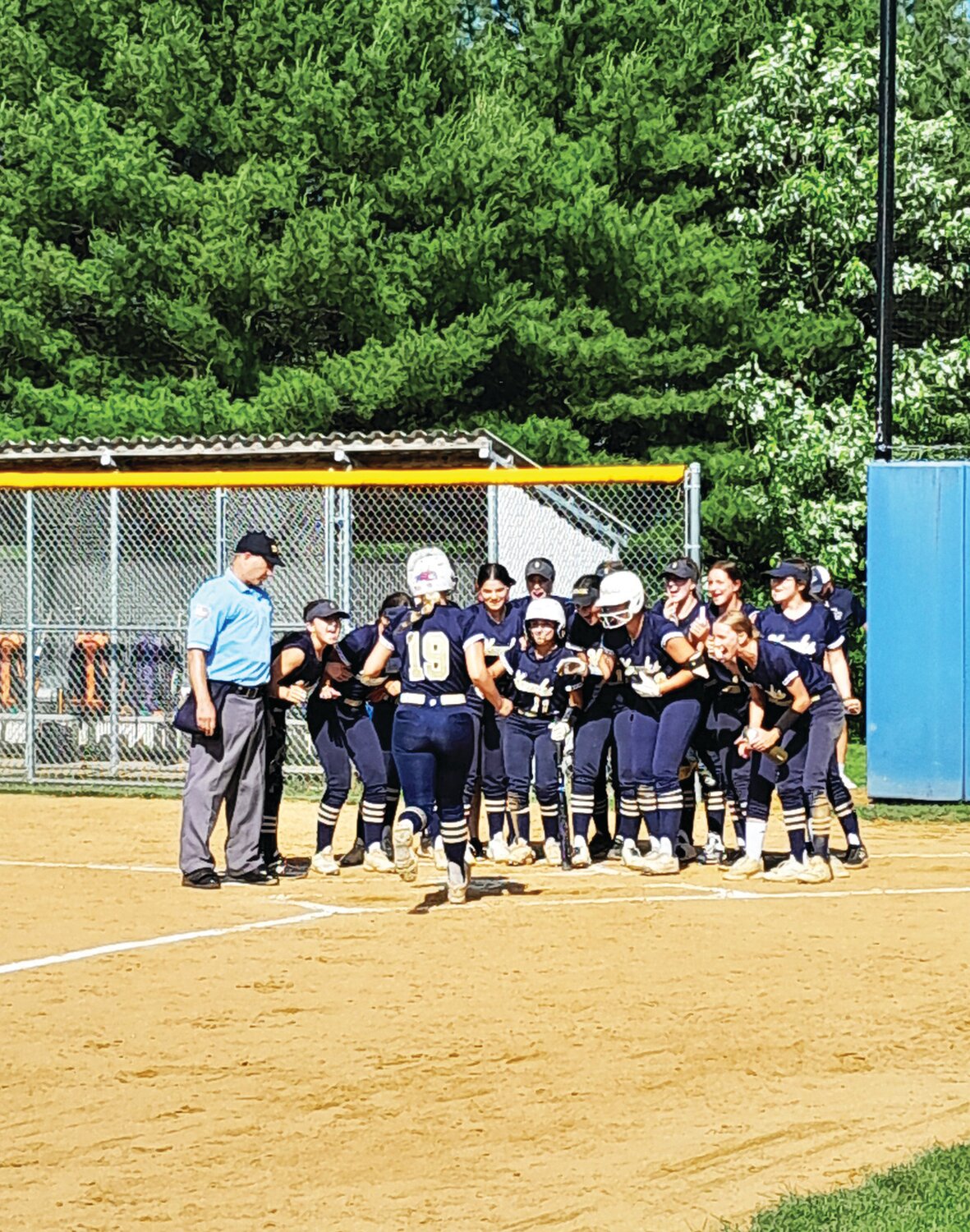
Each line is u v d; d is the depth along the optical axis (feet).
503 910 32.45
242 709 35.45
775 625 36.99
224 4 86.89
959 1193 17.01
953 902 33.19
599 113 90.33
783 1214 16.48
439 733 31.07
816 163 88.79
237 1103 20.52
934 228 88.12
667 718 36.52
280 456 56.59
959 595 50.37
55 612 59.98
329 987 26.18
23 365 87.30
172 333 83.66
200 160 89.97
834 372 90.63
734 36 95.76
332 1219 16.84
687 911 32.17
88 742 57.26
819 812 36.01
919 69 115.34
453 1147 18.88
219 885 35.53
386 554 58.85
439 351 79.77
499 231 82.64
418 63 86.74
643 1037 23.18
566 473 46.98
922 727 50.52
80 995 25.86
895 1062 22.12
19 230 85.35
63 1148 18.99
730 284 86.22
